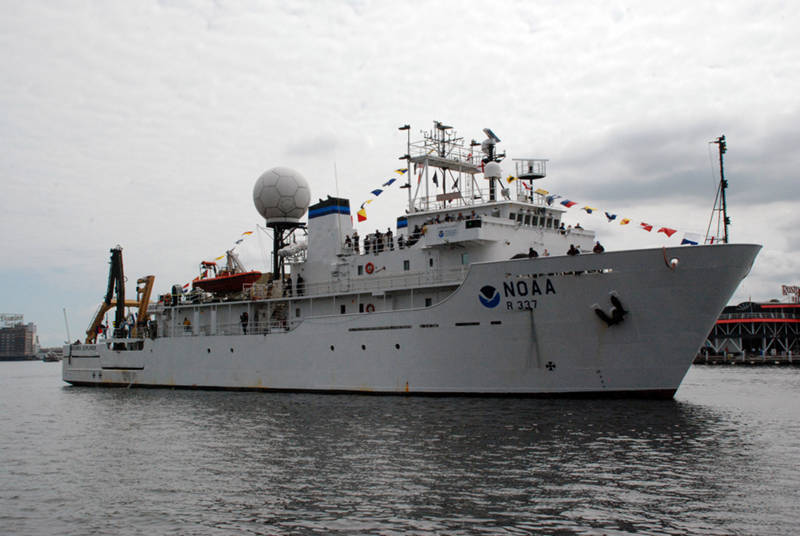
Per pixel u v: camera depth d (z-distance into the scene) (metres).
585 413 30.98
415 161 45.31
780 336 106.19
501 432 26.91
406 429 28.25
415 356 39.34
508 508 17.39
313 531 16.20
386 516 17.05
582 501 17.81
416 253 42.38
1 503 19.41
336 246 47.72
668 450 23.50
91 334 64.69
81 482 21.72
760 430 27.36
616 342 33.84
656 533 15.50
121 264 61.97
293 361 45.59
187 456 25.05
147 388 56.06
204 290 54.72
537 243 41.72
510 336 36.12
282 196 53.84
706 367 91.25
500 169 42.19
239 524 16.91
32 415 40.12
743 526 15.80
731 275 31.86
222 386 50.22
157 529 16.81
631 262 33.00
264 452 25.02
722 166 38.78
